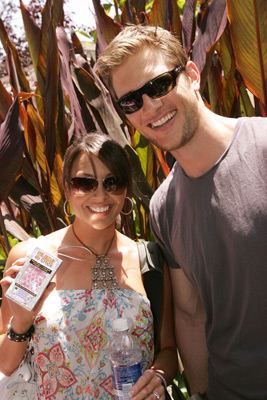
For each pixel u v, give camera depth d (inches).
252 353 52.4
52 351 54.2
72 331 54.5
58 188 84.8
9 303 51.7
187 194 55.0
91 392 53.9
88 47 137.2
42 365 54.6
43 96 87.9
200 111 52.2
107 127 75.7
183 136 51.8
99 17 88.3
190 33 85.8
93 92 76.7
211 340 57.6
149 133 53.6
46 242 60.2
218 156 52.1
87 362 54.5
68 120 98.3
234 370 54.4
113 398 54.5
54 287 53.3
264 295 49.8
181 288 62.6
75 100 82.4
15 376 55.2
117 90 53.2
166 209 60.4
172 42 52.4
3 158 73.2
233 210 49.9
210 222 52.2
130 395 50.7
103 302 56.2
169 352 61.6
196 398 59.4
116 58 51.4
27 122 80.7
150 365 58.2
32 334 55.4
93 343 54.9
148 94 50.9
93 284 57.3
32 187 86.7
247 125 51.4
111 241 60.9
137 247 62.4
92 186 55.5
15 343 53.8
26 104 90.6
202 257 54.6
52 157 81.3
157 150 78.9
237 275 51.1
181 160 54.3
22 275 50.8
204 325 62.8
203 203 52.7
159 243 63.1
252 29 68.9
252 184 49.2
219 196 51.0
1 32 93.1
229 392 55.8
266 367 51.5
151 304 60.1
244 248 49.4
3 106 87.4
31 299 50.2
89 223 57.1
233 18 69.7
